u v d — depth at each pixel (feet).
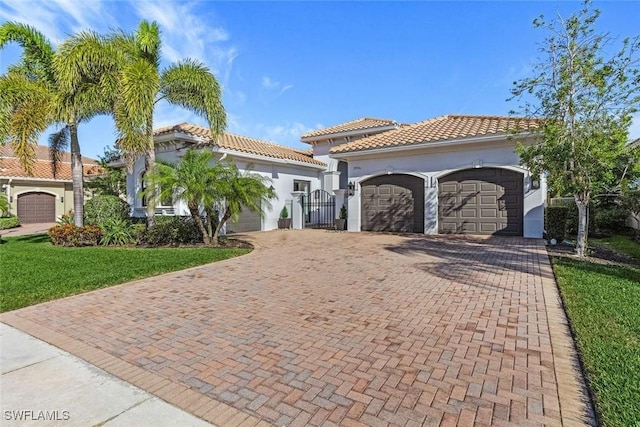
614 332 15.24
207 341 15.52
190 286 24.79
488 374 12.27
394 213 56.44
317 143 84.89
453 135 49.49
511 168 47.42
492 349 14.20
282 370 12.85
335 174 78.95
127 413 10.41
